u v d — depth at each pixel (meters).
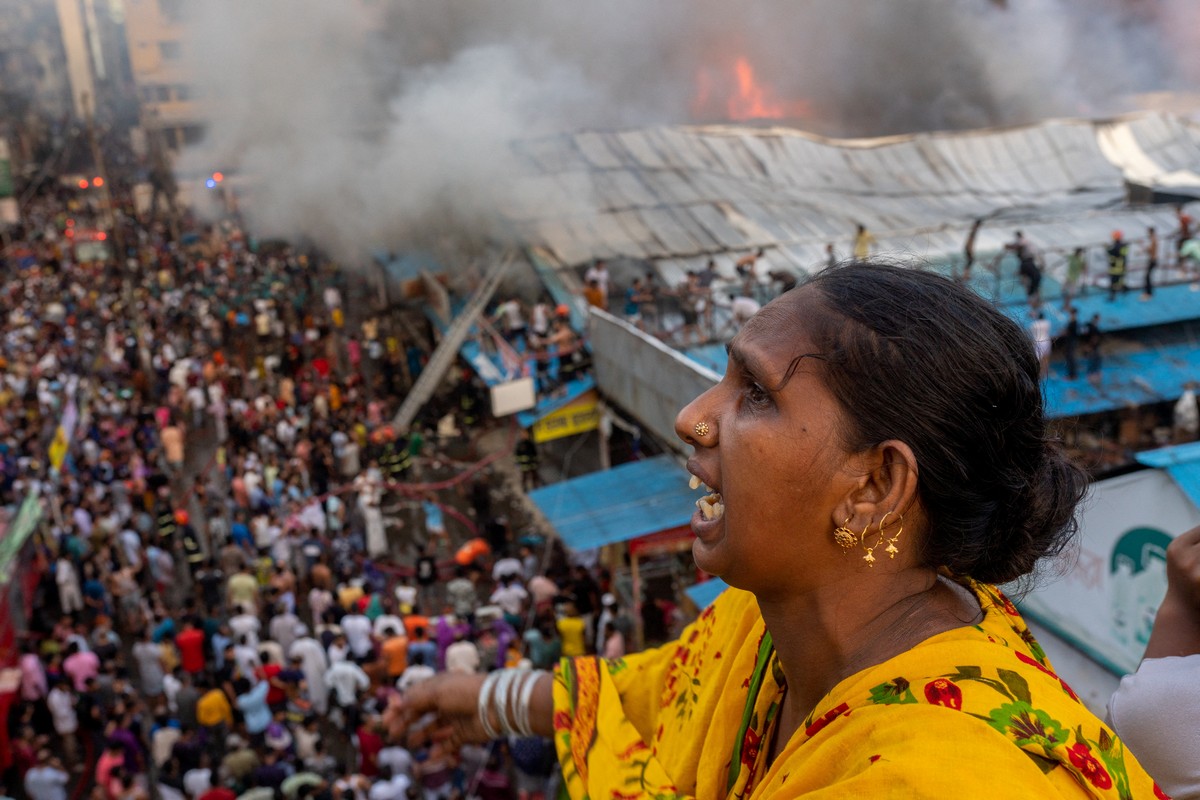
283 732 11.88
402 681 11.97
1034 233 22.61
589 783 1.39
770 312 1.05
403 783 10.25
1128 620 7.57
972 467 0.97
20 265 43.34
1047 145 28.03
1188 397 16.64
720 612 1.42
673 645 1.52
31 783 11.88
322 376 26.50
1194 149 27.92
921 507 1.01
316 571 15.48
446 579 18.14
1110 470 12.23
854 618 1.03
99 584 16.69
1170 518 7.14
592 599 14.62
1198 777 1.13
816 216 24.72
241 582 15.74
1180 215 21.53
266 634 15.68
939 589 1.07
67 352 29.19
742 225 24.00
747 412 1.03
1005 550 1.04
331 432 21.58
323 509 19.62
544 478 21.09
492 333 21.30
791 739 1.02
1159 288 19.61
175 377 26.97
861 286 1.02
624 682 1.52
